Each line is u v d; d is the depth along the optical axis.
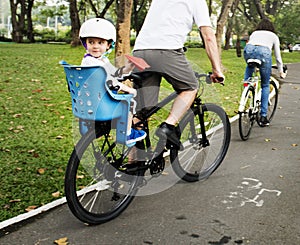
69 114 7.45
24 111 7.53
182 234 3.54
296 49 49.69
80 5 37.50
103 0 37.16
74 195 3.46
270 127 7.16
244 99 6.12
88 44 3.64
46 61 15.10
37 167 4.86
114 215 3.76
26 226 3.59
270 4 32.34
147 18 4.09
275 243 3.40
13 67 13.04
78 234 3.51
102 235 3.51
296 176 4.85
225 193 4.34
